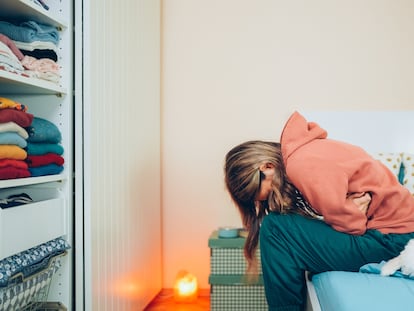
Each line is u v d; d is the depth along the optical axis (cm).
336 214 177
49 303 152
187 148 263
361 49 254
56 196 152
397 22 252
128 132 203
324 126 253
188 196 263
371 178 188
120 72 192
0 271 115
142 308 225
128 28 204
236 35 260
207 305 242
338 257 171
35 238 133
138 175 218
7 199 131
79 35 157
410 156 233
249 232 235
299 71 257
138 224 218
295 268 174
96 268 163
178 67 263
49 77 145
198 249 263
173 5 263
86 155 157
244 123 259
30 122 133
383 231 179
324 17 256
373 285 139
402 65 251
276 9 258
